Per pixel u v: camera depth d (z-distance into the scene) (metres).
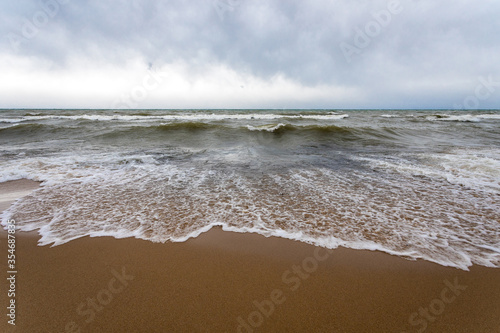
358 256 2.59
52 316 1.85
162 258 2.57
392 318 1.86
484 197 4.19
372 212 3.63
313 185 4.93
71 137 11.64
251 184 5.00
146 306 1.96
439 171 5.86
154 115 24.34
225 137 12.08
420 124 18.00
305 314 1.89
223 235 3.01
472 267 2.41
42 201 4.02
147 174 5.74
